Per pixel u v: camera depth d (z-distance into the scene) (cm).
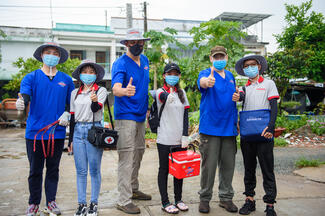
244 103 297
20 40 1997
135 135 309
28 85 269
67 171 466
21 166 512
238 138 762
